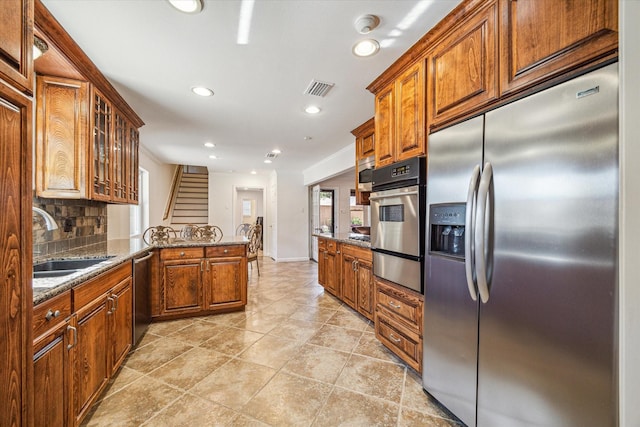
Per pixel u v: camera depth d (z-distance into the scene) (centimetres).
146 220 498
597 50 94
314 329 279
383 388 182
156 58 191
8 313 81
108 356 175
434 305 162
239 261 329
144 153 470
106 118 225
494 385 124
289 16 151
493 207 122
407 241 188
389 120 212
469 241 129
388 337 214
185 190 766
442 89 162
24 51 87
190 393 176
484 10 136
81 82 196
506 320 118
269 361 216
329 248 388
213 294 316
